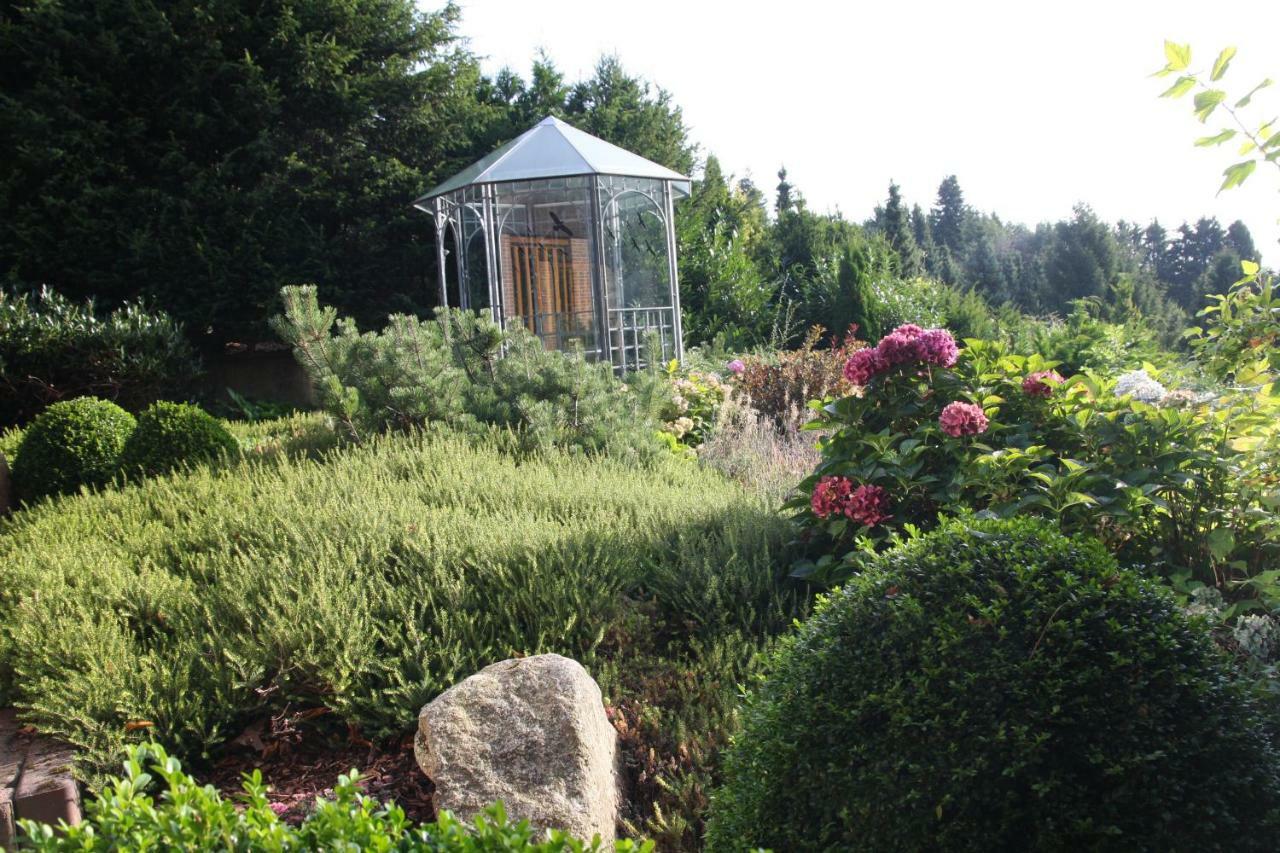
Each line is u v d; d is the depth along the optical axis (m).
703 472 7.75
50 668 4.04
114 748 3.72
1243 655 3.62
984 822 2.17
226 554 4.95
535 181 12.46
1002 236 54.97
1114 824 2.11
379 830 1.82
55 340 11.27
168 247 13.64
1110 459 4.45
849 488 4.79
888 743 2.27
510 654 4.25
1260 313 4.21
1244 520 4.28
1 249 12.79
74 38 13.14
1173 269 46.69
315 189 14.78
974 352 5.23
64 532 5.54
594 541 5.03
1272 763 2.21
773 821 2.41
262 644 4.18
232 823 1.84
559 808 3.28
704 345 14.56
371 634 4.27
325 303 14.85
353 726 4.01
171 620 4.48
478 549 4.88
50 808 3.44
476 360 8.60
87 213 13.07
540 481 6.23
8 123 12.83
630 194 13.00
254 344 15.70
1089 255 33.97
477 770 3.38
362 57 15.87
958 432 4.52
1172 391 5.00
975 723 2.21
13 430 10.73
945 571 2.44
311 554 4.79
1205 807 2.11
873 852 2.22
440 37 16.53
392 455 6.93
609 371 8.50
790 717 2.46
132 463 7.35
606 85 20.25
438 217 14.12
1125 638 2.25
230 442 7.71
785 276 20.14
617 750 3.81
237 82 14.28
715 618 4.63
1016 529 2.54
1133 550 4.44
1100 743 2.17
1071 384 4.87
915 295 19.38
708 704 4.06
